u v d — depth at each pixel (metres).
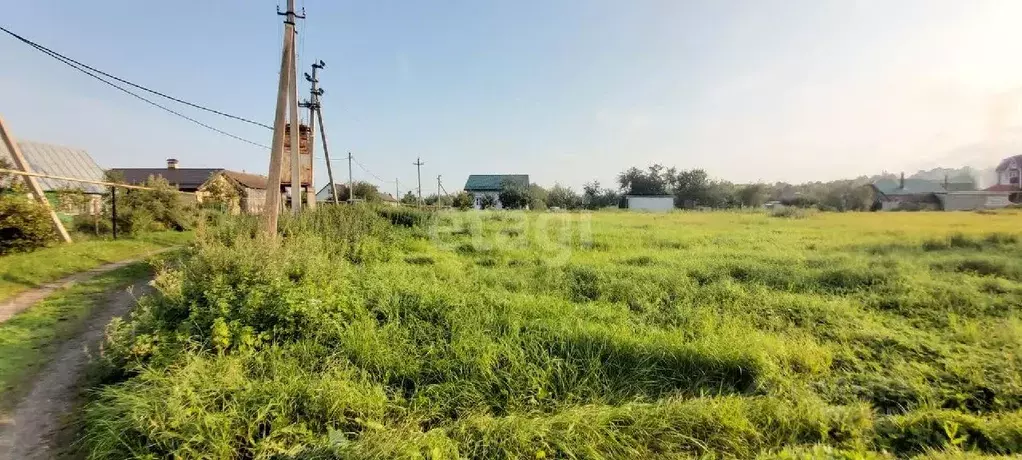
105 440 2.68
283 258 5.64
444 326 4.53
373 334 4.12
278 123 7.85
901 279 6.33
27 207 8.69
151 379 3.19
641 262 8.43
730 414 3.14
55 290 6.28
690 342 4.29
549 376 3.77
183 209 15.25
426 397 3.47
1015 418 3.03
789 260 7.97
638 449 2.90
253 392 3.18
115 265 8.31
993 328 4.62
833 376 3.84
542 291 6.25
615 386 3.78
